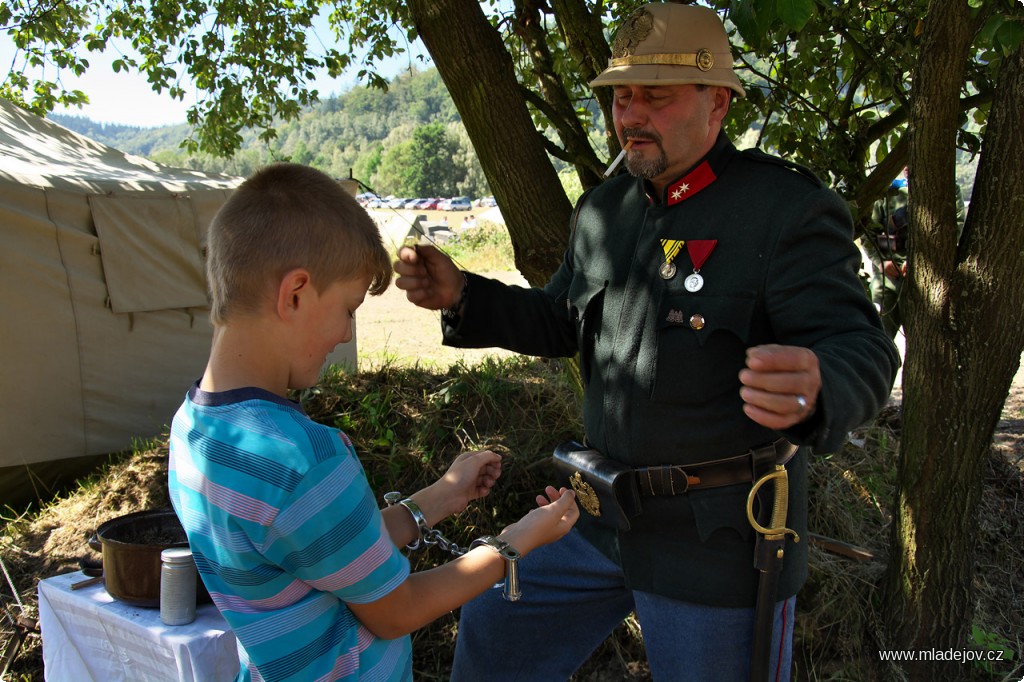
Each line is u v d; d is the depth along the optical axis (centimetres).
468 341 201
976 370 247
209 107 538
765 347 128
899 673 269
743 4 184
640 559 186
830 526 328
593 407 196
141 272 470
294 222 119
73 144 552
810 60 323
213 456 119
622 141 181
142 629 191
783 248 166
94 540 221
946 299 247
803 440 135
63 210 441
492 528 312
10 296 421
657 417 178
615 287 190
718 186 179
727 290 171
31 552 323
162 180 501
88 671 208
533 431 344
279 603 122
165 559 192
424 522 158
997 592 327
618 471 182
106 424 461
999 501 371
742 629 179
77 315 446
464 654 216
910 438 262
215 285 123
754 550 175
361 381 366
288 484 115
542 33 333
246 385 123
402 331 781
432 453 333
